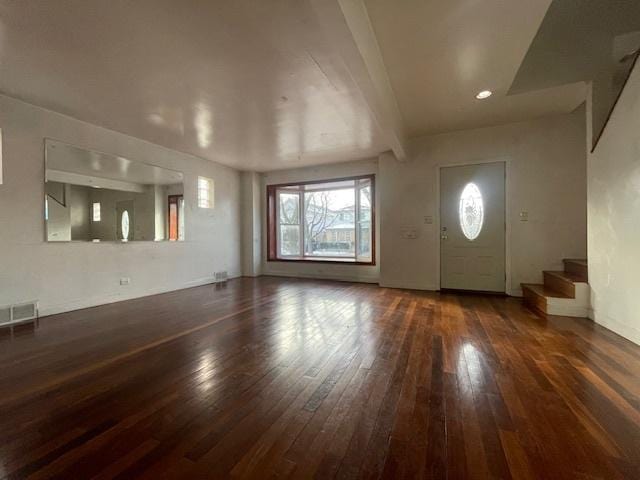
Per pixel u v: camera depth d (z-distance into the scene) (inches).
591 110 120.5
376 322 121.6
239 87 113.7
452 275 185.5
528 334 105.2
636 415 58.1
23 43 86.4
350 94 119.6
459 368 79.2
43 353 90.8
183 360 85.4
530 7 80.0
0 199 118.9
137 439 52.2
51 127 134.0
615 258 105.3
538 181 161.9
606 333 105.7
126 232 167.5
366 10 80.6
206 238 222.7
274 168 251.1
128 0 70.1
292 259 258.4
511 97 134.8
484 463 46.0
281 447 50.0
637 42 113.3
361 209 235.8
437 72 112.1
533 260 164.1
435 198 187.8
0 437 52.8
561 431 53.6
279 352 90.8
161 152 187.5
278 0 70.2
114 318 129.0
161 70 101.7
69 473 44.7
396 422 56.4
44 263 132.5
